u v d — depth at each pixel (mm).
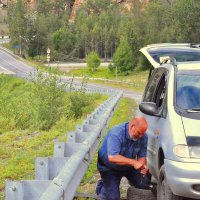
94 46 198250
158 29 145375
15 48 191625
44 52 196250
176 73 7895
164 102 7633
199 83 7676
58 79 25969
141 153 7074
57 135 18609
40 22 198250
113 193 7508
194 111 7117
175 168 6520
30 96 25703
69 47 199875
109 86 68125
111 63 131250
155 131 7711
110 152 6926
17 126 24953
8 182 5422
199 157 6520
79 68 145125
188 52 9438
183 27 115125
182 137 6672
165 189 6867
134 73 127875
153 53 9531
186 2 113938
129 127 6926
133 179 7742
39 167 6570
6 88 70812
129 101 38281
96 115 16719
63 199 5801
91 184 9828
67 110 26016
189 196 6508
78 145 8250
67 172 6098
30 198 5664
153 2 167000
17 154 13703
